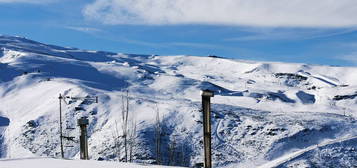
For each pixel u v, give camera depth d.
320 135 128.50
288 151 116.50
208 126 11.94
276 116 151.12
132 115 136.25
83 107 145.38
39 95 167.62
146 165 12.45
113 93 165.38
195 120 133.50
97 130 129.75
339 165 85.62
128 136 112.94
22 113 152.25
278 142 120.81
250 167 106.06
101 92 160.88
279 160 87.19
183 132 125.06
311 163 84.44
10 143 128.38
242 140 122.75
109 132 124.06
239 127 131.25
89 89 163.50
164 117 133.75
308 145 121.06
